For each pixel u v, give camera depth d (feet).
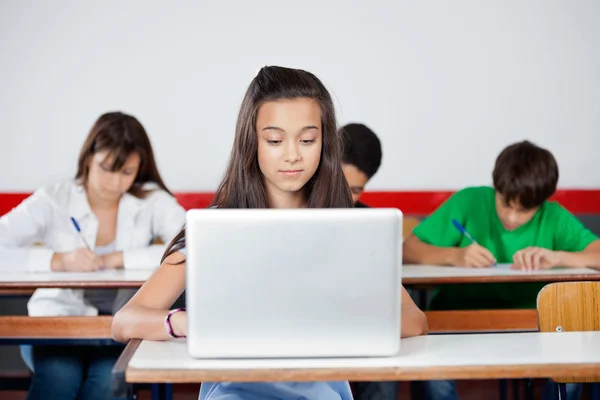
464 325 7.96
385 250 4.29
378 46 13.06
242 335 4.28
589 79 13.15
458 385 11.29
